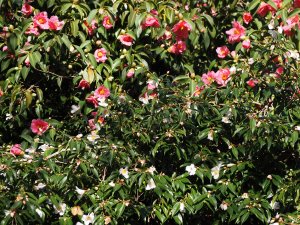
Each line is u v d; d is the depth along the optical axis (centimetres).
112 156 421
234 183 432
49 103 480
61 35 453
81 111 466
